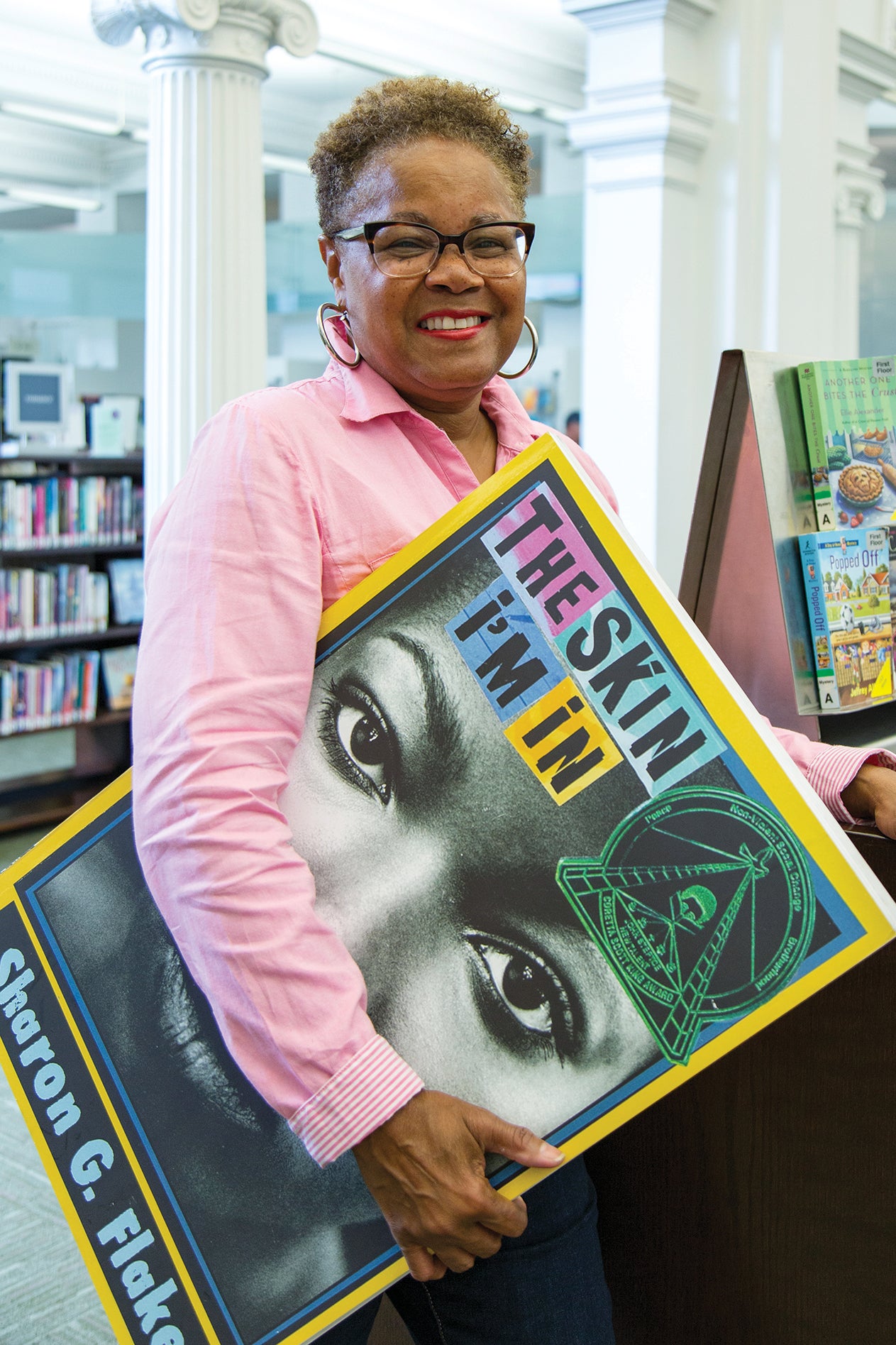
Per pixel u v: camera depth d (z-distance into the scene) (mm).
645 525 4668
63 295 7344
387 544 1042
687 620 994
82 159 9641
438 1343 1110
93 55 8086
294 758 1001
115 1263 1038
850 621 1494
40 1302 2145
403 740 1006
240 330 3666
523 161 1139
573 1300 1081
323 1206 998
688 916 951
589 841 976
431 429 1122
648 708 982
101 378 10445
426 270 1052
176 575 962
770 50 4477
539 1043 959
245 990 888
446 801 997
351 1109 881
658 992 947
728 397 1487
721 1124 1351
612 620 1000
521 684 1003
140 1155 1046
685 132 4418
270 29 3617
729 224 4574
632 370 4633
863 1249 1270
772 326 4598
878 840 1226
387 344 1076
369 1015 975
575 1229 1098
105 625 5809
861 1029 1248
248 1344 997
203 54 3508
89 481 5727
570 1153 937
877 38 5617
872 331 7402
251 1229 1010
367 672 1014
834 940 919
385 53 7141
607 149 4555
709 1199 1366
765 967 932
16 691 5445
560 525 1019
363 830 995
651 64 4375
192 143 3562
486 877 984
